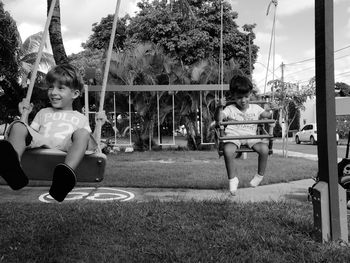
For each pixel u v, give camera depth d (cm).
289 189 685
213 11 2720
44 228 387
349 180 491
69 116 390
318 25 375
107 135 1752
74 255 321
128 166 1011
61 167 295
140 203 508
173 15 2655
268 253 327
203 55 2611
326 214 369
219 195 619
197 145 1773
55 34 1180
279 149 2364
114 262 307
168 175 809
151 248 336
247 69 2747
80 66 2247
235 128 571
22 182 322
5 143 290
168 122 1786
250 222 418
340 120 3503
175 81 1700
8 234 367
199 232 382
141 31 2766
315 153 1970
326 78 372
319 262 314
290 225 414
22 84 1788
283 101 1485
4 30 1501
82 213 445
